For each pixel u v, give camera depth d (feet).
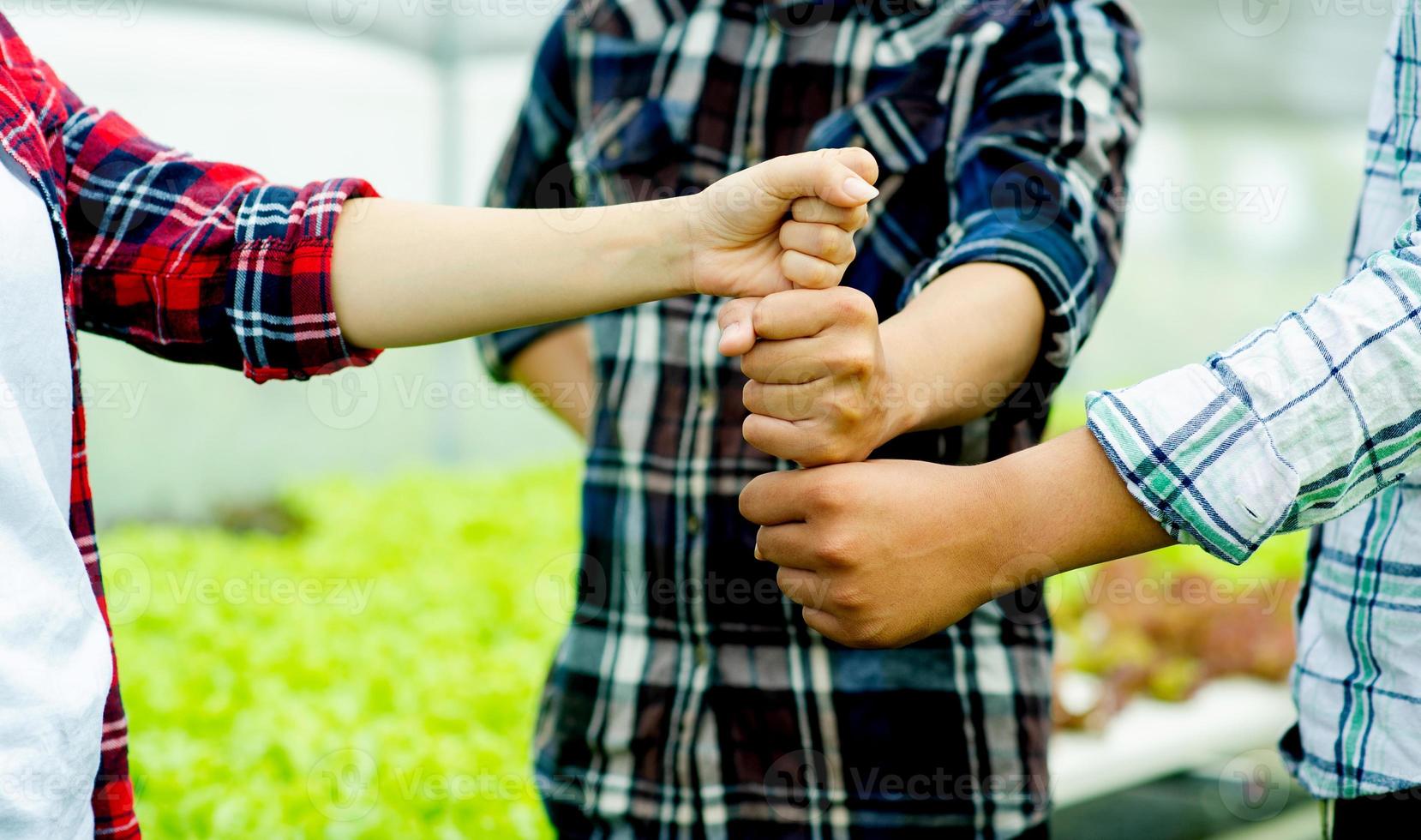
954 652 3.88
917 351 3.23
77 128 3.15
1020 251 3.39
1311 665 3.35
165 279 3.07
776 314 3.01
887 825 3.92
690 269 3.12
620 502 4.18
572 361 5.23
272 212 3.09
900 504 2.92
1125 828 8.96
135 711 7.22
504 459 19.39
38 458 2.38
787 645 3.95
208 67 13.34
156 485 15.05
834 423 3.04
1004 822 3.89
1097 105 3.72
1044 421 3.98
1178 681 9.31
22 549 2.31
